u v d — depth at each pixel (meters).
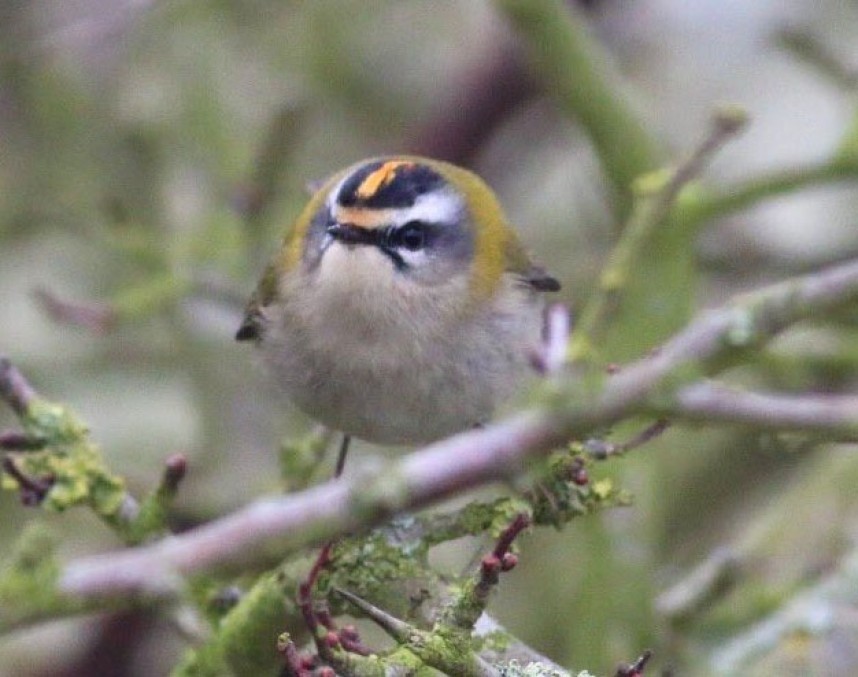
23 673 12.50
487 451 5.11
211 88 13.93
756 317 5.38
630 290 11.29
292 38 14.88
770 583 11.44
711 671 10.38
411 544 7.29
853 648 10.18
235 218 13.09
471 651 6.12
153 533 7.55
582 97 11.66
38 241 13.98
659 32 14.59
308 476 9.48
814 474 12.37
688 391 5.04
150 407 13.31
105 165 13.88
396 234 9.38
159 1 13.66
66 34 13.78
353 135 15.06
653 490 11.15
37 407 7.70
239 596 8.24
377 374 9.40
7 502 12.57
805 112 14.21
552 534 12.07
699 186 11.36
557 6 11.68
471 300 9.48
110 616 12.37
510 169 15.30
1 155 13.73
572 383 5.07
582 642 10.81
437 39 15.29
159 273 12.66
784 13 14.23
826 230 14.09
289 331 9.59
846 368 11.48
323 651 5.99
